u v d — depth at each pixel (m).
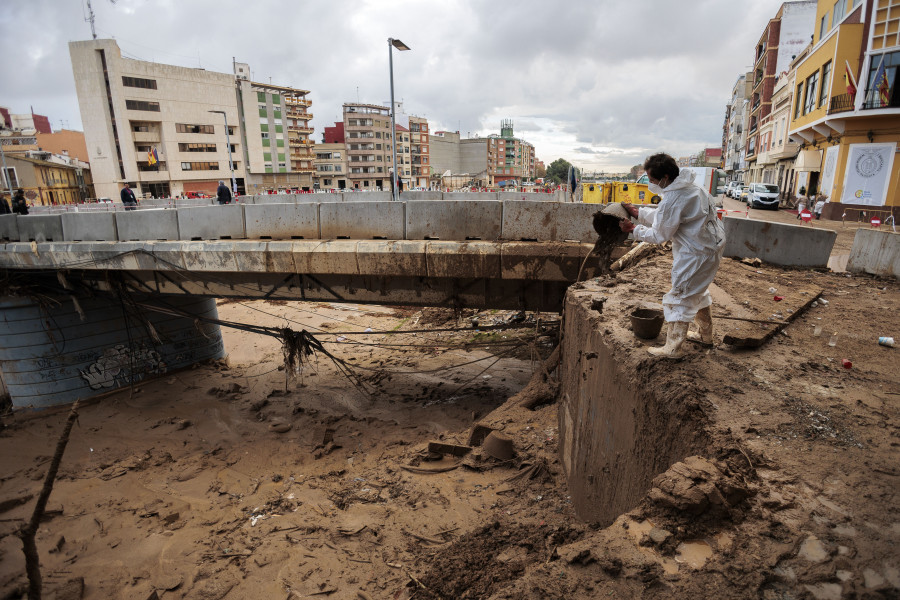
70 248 14.09
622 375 4.63
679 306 4.29
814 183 29.50
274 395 16.53
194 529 8.91
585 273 10.59
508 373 16.42
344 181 94.06
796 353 5.00
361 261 11.66
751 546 2.63
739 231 10.57
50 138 72.44
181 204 26.31
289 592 6.18
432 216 11.74
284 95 81.94
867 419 3.73
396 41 18.34
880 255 8.99
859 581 2.35
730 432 3.50
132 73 56.88
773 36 48.94
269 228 12.93
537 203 11.14
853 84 23.27
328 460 11.62
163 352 18.62
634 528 2.93
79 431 14.72
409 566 6.02
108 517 9.73
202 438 13.87
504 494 7.20
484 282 12.13
